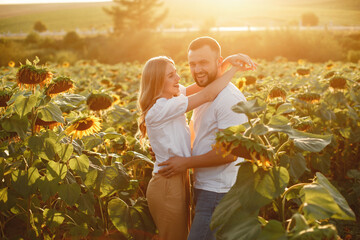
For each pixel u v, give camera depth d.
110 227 2.73
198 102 2.21
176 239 2.34
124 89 6.50
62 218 2.46
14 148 2.58
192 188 2.57
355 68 7.25
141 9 46.94
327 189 1.80
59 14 81.38
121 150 3.12
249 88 5.18
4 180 2.59
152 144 2.35
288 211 2.95
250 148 1.63
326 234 1.40
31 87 2.32
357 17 64.12
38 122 2.39
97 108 3.07
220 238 1.68
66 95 2.69
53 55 24.88
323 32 34.38
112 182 2.36
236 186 1.76
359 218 3.36
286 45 28.66
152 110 2.26
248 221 1.67
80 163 2.35
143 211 2.57
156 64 2.34
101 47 32.66
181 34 38.50
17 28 64.94
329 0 94.50
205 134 2.33
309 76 5.59
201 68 2.35
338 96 3.91
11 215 2.99
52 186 2.28
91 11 84.75
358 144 4.40
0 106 2.42
